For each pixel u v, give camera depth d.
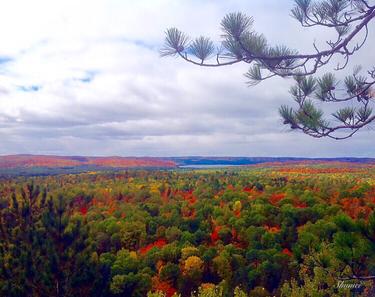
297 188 60.09
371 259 2.98
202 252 44.03
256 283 38.56
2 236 14.84
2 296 13.60
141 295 30.72
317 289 18.38
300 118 4.57
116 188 62.03
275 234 42.72
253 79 4.62
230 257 42.78
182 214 56.41
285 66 4.46
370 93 4.75
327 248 3.40
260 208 50.44
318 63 4.45
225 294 38.22
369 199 41.50
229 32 4.22
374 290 3.92
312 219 41.69
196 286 41.28
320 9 4.37
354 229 3.05
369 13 4.06
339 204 42.91
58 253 14.80
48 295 13.98
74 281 14.24
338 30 4.55
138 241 46.31
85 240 16.12
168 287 40.59
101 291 15.20
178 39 4.43
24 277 13.87
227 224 50.44
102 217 47.53
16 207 15.27
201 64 4.50
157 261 43.78
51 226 15.28
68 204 17.28
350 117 4.50
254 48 4.24
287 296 27.05
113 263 39.28
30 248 14.49
